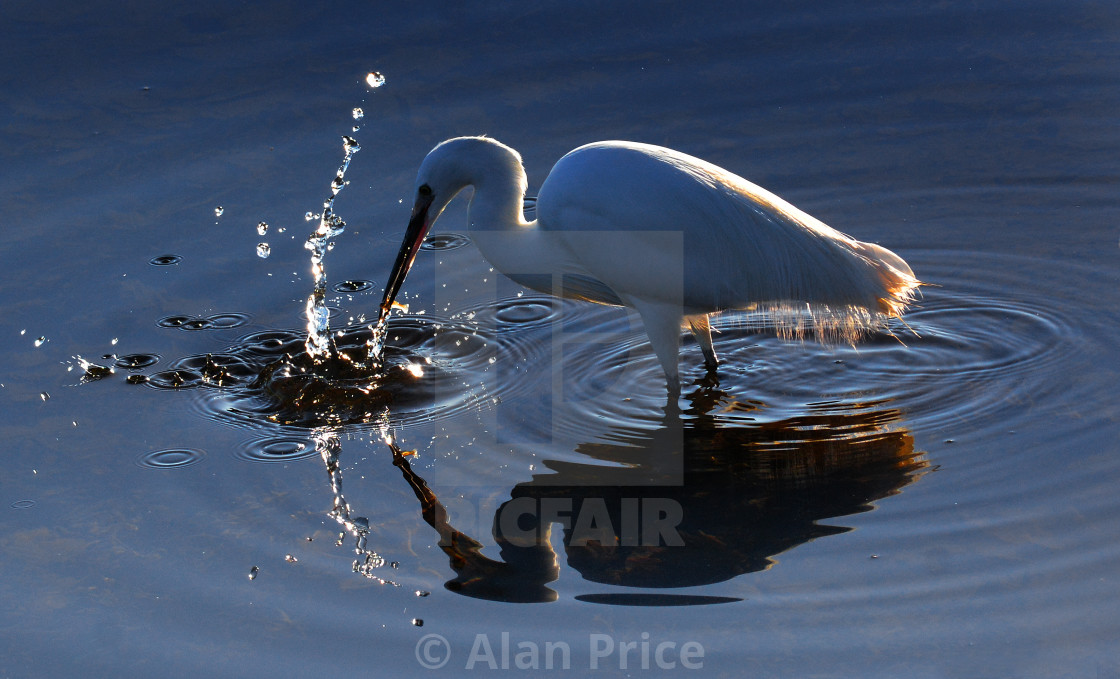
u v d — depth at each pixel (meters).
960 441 9.38
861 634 7.18
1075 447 9.09
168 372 11.00
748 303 10.45
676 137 14.83
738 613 7.47
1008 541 8.00
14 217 13.37
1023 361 10.58
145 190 13.92
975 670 6.82
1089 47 16.33
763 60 16.45
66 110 15.33
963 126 14.94
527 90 15.77
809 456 9.36
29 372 10.94
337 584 7.88
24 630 7.54
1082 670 6.77
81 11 17.42
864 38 16.94
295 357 11.20
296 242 13.10
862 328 11.34
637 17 17.45
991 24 17.11
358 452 9.66
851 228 13.20
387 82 15.88
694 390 10.60
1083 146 14.31
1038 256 12.42
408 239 11.08
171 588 7.88
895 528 8.27
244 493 9.04
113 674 7.13
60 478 9.30
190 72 16.11
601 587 7.83
